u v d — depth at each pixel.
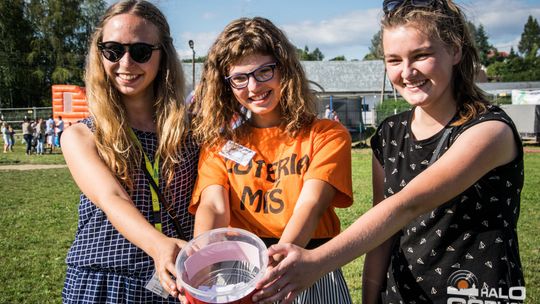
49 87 46.84
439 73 1.66
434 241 1.79
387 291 2.01
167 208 2.15
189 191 2.24
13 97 46.34
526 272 4.76
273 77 2.05
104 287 2.06
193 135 2.26
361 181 11.03
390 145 2.00
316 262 1.36
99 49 2.11
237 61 2.07
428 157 1.83
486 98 1.82
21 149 23.98
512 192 1.71
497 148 1.56
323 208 1.93
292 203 2.00
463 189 1.52
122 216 1.71
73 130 2.06
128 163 2.07
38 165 16.45
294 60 2.11
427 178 1.49
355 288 4.46
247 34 2.04
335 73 48.50
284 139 2.10
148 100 2.28
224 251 1.54
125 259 2.04
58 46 45.22
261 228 2.03
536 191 9.27
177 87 2.27
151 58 2.12
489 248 1.71
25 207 8.63
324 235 2.09
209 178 2.09
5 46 44.75
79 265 2.08
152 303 2.06
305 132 2.09
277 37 2.07
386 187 1.98
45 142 23.00
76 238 2.14
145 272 2.05
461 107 1.77
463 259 1.75
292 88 2.08
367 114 39.28
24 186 11.32
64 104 24.77
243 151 2.10
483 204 1.70
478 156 1.53
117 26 2.07
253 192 2.05
